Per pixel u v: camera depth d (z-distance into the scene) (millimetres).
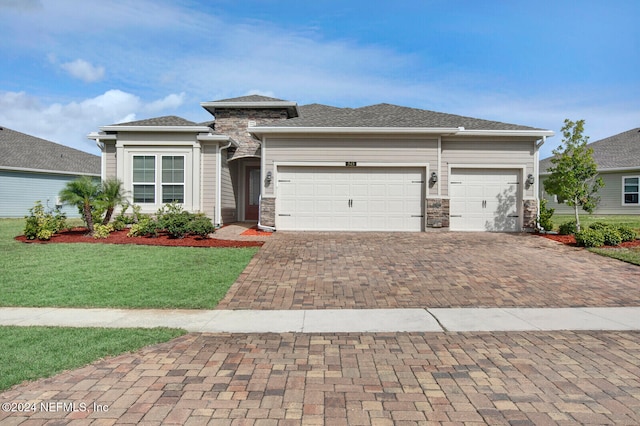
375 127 14586
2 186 23188
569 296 7641
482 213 15391
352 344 5348
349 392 3980
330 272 9188
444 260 10234
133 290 7852
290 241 12586
